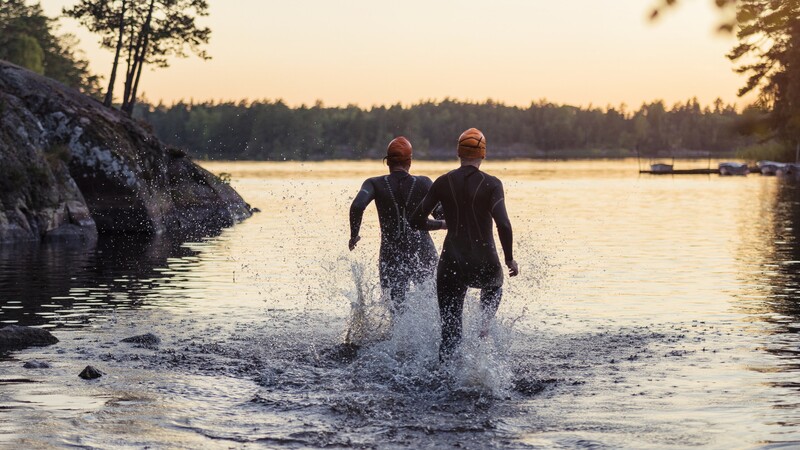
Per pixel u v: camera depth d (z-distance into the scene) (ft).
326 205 121.60
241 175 311.06
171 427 15.66
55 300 34.91
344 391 18.88
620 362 22.09
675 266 47.50
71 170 84.58
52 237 73.82
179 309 32.24
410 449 14.26
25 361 22.16
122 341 25.22
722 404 17.28
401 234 24.98
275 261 52.24
